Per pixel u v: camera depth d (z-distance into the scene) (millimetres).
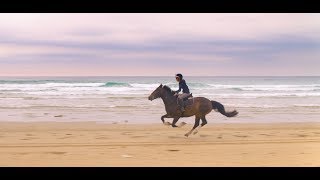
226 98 32281
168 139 12828
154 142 12148
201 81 94375
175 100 12539
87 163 9062
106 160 9406
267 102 28844
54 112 21578
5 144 11680
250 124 17203
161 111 22484
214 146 11375
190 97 12742
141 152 10430
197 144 11734
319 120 18812
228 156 9906
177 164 8969
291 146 11383
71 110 22656
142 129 15406
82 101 28438
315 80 100062
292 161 9273
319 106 25578
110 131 14758
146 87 46031
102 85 47719
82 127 15828
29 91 37062
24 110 22438
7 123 16891
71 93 35438
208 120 18984
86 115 20359
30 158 9609
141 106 25234
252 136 13562
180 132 14617
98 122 17547
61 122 17438
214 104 13055
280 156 9891
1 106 24406
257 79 107375
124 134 13992
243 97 33219
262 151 10586
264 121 18516
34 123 16969
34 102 27281
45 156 9875
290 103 28078
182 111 12570
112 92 37156
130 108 24031
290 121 18516
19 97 31047
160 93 12562
